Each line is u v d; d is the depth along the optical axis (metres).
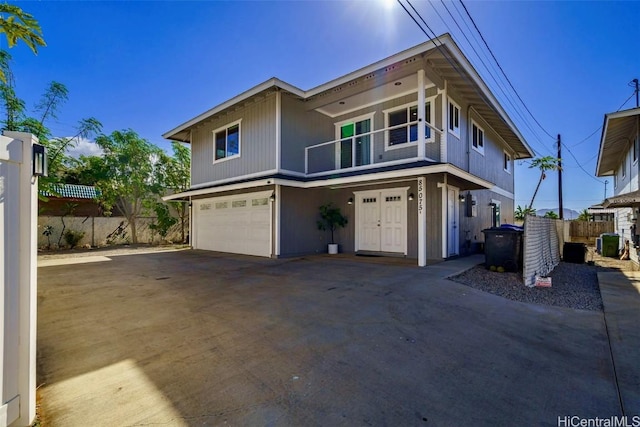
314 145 11.51
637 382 2.83
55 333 3.93
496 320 4.49
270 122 11.21
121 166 16.11
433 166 7.76
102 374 2.91
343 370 3.00
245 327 4.12
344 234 11.97
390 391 2.65
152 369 3.01
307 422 2.24
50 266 9.26
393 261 9.28
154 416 2.30
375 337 3.81
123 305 5.12
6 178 2.00
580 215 29.77
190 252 13.22
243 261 10.05
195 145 14.96
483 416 2.33
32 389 2.18
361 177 9.12
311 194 11.79
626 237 13.05
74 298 5.57
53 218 14.75
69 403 2.45
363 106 11.56
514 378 2.89
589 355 3.38
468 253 11.25
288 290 6.02
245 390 2.65
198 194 13.16
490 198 13.63
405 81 9.56
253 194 11.73
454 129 10.09
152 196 17.53
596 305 5.28
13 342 2.05
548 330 4.14
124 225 16.86
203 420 2.26
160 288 6.30
